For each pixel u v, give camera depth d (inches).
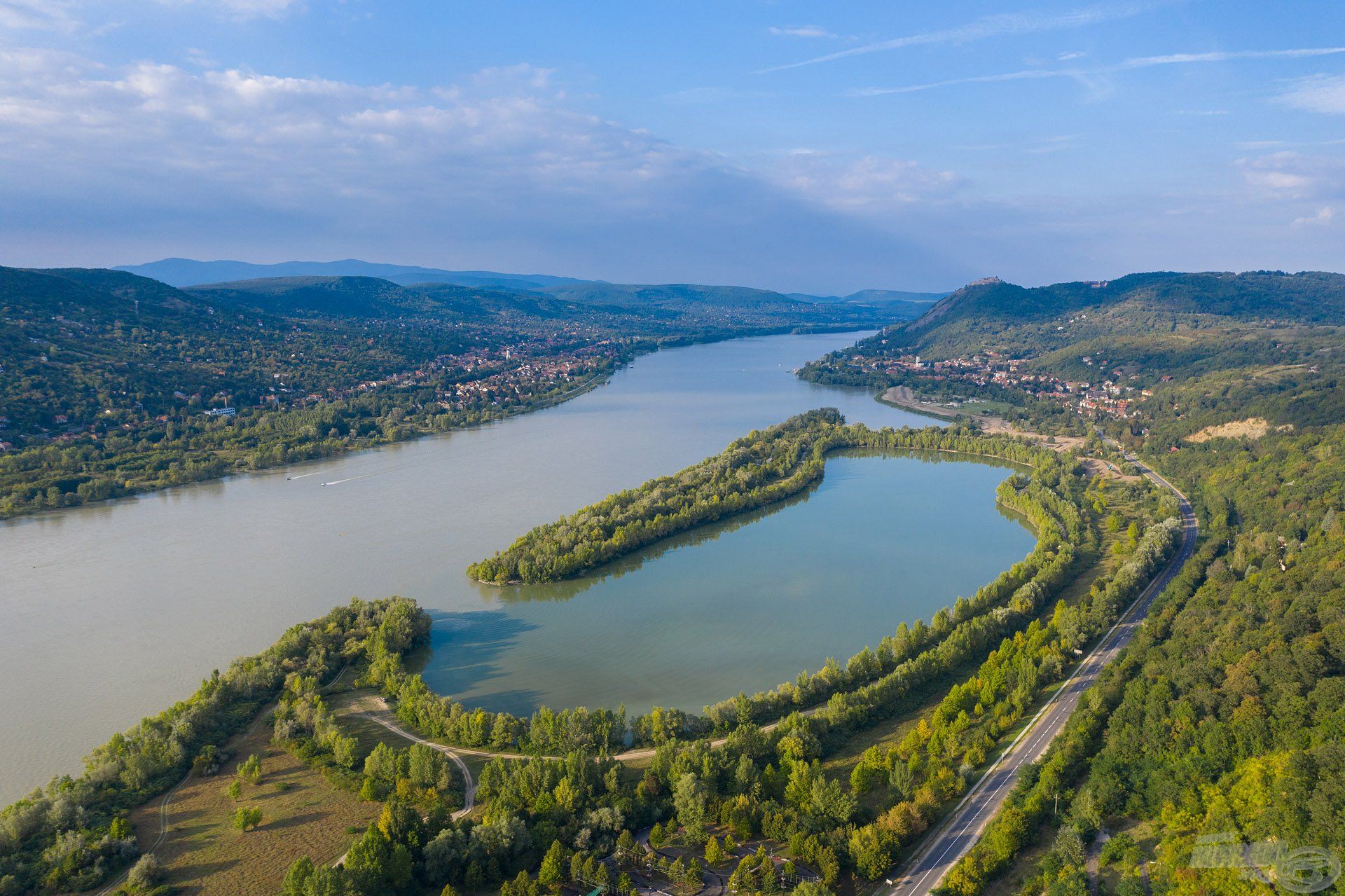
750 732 6540.4
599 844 5452.8
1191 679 6697.8
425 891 5187.0
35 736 7239.2
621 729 6978.4
